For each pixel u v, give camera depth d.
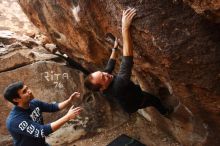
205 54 2.69
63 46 5.23
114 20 3.11
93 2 3.27
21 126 3.23
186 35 2.68
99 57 4.73
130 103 3.57
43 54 5.77
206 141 3.78
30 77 5.44
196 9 2.44
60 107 3.76
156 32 2.72
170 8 2.69
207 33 2.65
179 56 2.73
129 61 3.06
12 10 8.02
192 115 3.98
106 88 3.39
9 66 5.38
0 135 5.36
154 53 2.92
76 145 5.39
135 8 2.77
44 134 3.24
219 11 2.34
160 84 4.04
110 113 5.67
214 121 3.38
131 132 5.39
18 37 5.98
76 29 4.20
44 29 5.16
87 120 5.58
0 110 5.32
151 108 4.90
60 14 4.22
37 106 3.50
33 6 4.75
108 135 5.46
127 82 3.22
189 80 2.88
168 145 4.85
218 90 2.85
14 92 3.21
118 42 3.52
